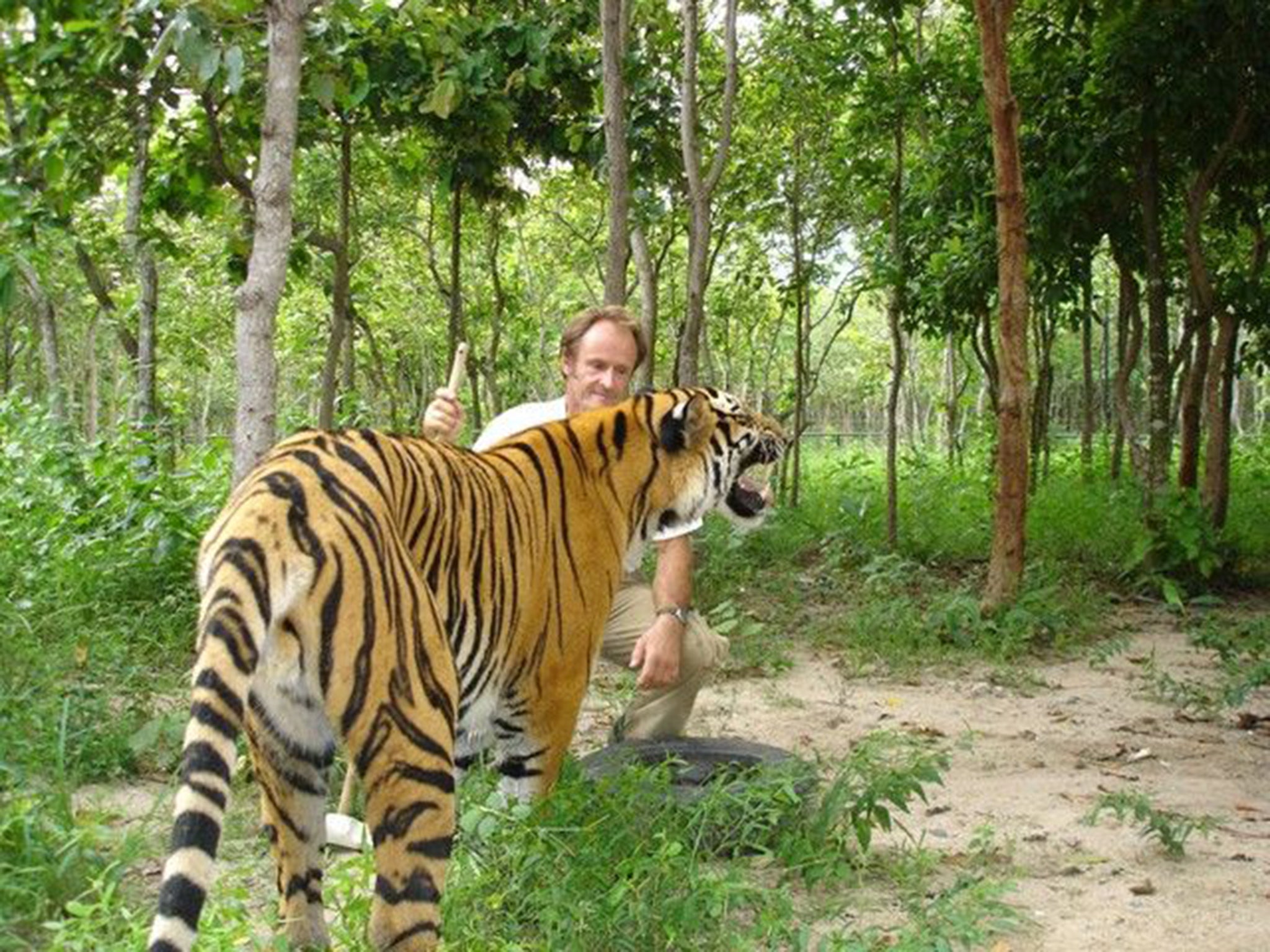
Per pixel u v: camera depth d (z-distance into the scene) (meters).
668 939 3.67
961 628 8.78
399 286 21.95
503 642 3.89
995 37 9.02
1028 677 7.95
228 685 2.70
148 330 10.93
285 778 3.32
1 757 4.61
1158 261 11.77
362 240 19.42
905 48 12.30
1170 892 4.64
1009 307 9.23
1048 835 5.20
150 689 6.16
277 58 5.68
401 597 3.18
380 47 9.81
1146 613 10.16
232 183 8.38
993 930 4.00
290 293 19.94
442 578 3.59
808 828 4.55
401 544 3.29
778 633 9.02
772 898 3.94
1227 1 10.30
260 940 3.76
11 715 5.15
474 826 3.78
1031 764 6.24
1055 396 38.19
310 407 25.84
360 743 3.10
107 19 7.51
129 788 5.28
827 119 14.54
